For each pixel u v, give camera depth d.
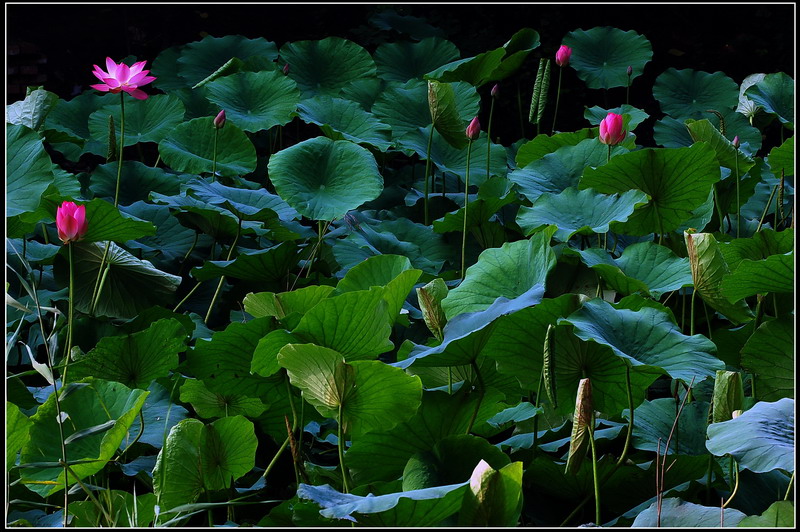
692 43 10.50
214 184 5.35
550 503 3.41
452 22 10.24
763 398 3.79
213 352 3.42
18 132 4.36
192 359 3.43
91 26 9.77
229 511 3.27
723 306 3.77
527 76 10.07
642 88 10.34
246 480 3.69
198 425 3.07
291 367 2.95
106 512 3.05
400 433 3.14
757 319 4.14
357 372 2.88
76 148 7.11
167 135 6.45
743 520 2.78
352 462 3.17
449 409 3.17
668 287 4.10
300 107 6.61
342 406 2.98
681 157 4.38
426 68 8.52
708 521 2.82
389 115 7.00
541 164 5.44
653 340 3.24
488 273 3.70
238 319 4.69
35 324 4.77
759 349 3.76
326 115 6.70
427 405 3.15
